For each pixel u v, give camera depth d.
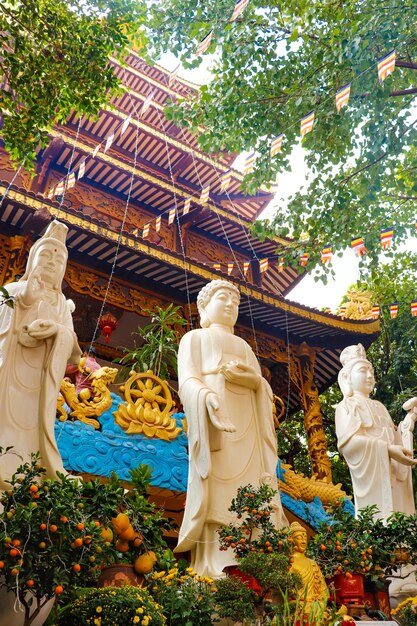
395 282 21.61
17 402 6.60
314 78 13.94
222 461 7.96
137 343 21.17
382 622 6.33
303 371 20.11
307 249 15.20
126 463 9.54
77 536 4.89
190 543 7.52
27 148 11.80
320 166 14.96
